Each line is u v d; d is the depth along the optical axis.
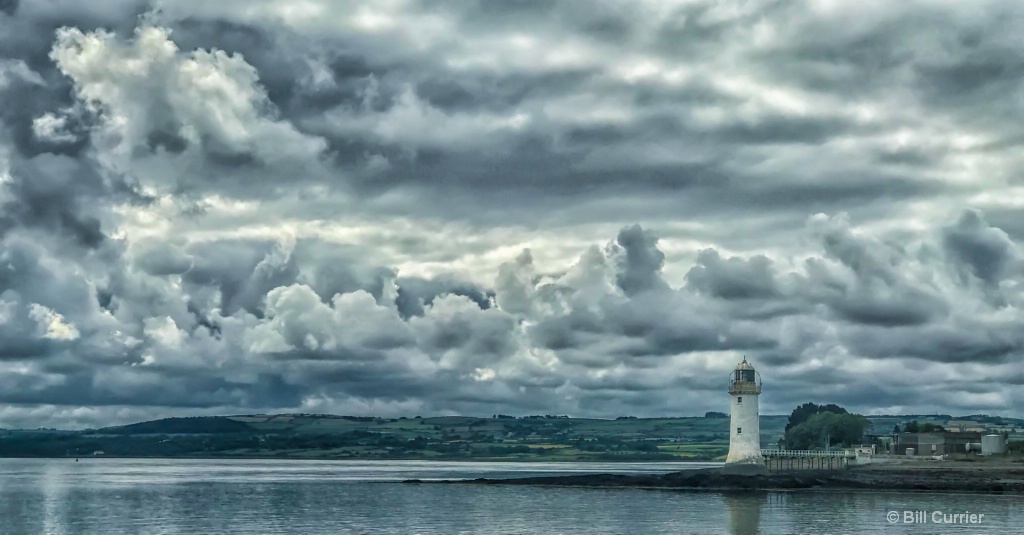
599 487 172.62
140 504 148.25
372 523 115.94
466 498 151.62
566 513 123.19
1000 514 116.06
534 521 114.81
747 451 162.75
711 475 162.12
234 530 110.75
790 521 110.62
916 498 135.75
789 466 164.62
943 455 176.75
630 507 129.25
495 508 132.62
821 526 106.12
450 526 111.56
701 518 114.62
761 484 154.38
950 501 131.38
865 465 166.12
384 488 181.62
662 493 153.38
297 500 153.25
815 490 149.12
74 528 114.25
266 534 106.62
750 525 107.19
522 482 188.50
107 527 115.12
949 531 101.19
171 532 109.31
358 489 179.25
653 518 115.38
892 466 164.50
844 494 143.50
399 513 127.50
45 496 168.50
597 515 119.88
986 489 145.25
